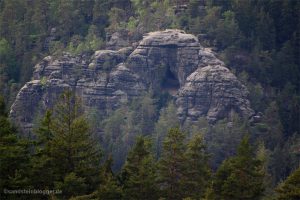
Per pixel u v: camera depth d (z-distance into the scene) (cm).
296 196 15550
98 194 15062
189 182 16338
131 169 16225
